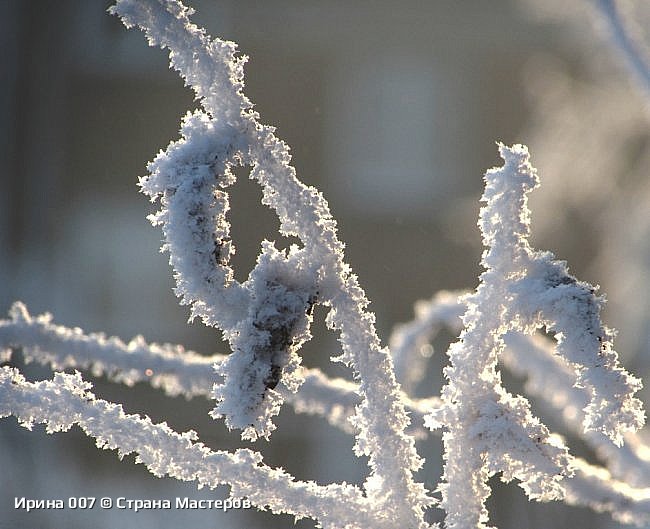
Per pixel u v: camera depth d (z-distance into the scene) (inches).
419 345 25.1
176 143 18.7
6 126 190.5
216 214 18.6
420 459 19.4
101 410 19.0
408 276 186.2
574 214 82.7
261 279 18.8
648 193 75.9
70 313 187.3
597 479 21.8
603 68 58.4
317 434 90.8
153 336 186.1
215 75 18.8
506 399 19.3
